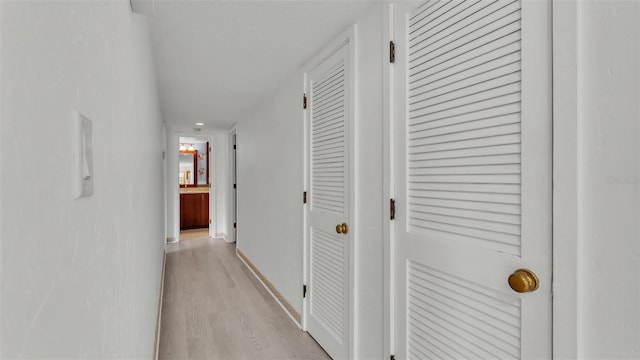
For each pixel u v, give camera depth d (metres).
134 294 1.00
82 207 0.42
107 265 0.58
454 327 1.17
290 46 2.09
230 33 1.88
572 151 0.82
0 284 0.22
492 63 1.03
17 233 0.25
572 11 0.82
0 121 0.22
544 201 0.88
